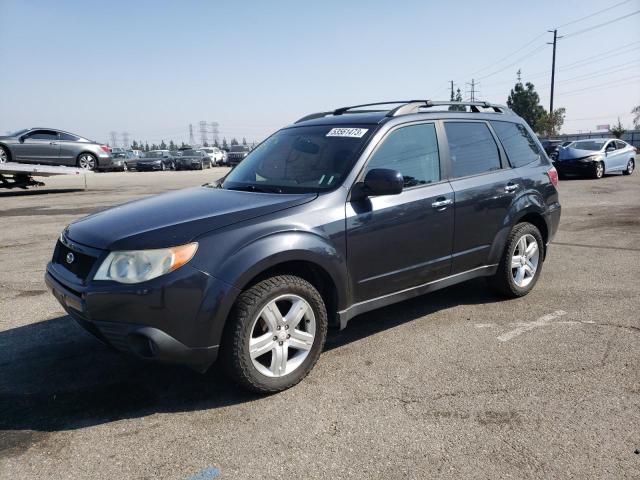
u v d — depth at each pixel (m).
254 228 3.36
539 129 63.16
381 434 2.99
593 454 2.76
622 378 3.58
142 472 2.69
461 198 4.53
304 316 3.58
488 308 5.06
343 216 3.73
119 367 3.90
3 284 6.12
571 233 8.82
